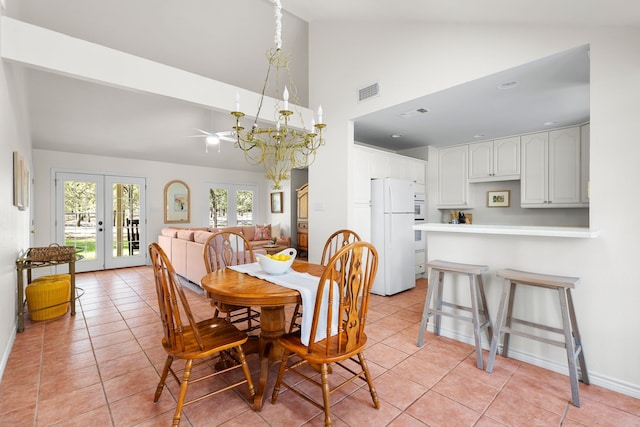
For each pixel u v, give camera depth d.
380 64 3.37
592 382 2.02
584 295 2.06
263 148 2.66
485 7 2.27
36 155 5.32
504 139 4.87
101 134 5.38
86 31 3.39
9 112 2.62
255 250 5.19
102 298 4.05
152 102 4.97
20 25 2.27
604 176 1.96
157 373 2.16
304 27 4.20
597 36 1.98
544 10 2.04
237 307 2.37
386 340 2.71
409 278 4.45
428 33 2.93
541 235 2.07
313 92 4.16
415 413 1.72
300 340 1.75
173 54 3.92
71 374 2.14
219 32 3.86
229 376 2.11
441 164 5.59
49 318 3.24
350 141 3.79
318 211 4.11
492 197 5.28
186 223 7.13
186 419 1.67
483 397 1.88
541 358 2.26
